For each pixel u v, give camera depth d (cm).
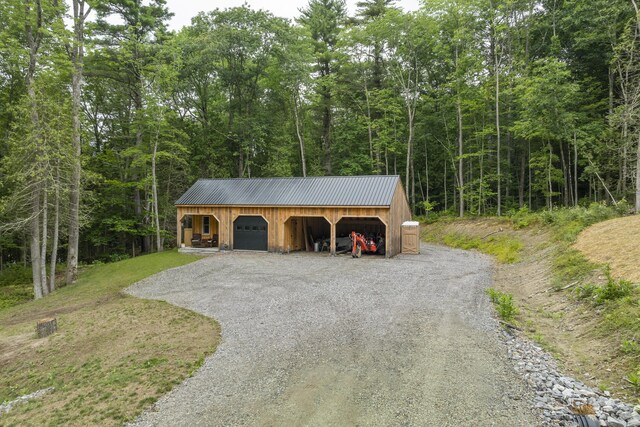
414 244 1928
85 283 1598
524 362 576
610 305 683
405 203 2117
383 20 2791
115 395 563
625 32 1717
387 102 3072
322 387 538
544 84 1930
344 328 775
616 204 1428
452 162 2947
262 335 767
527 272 1205
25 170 1575
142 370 640
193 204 2128
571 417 429
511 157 2911
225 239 2084
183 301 1101
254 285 1239
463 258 1697
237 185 2228
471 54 2522
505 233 1880
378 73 3194
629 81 1947
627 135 1709
